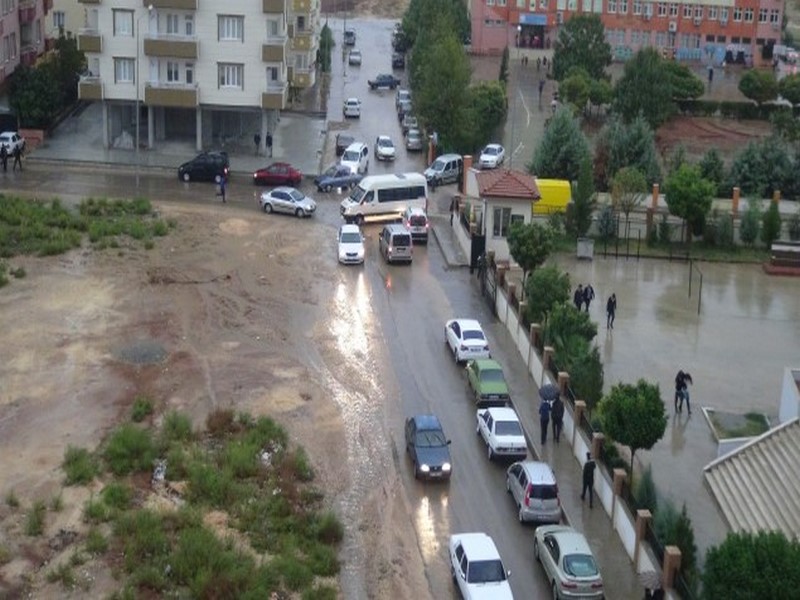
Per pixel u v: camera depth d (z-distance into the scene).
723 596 30.38
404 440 45.81
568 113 81.00
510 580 37.53
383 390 49.97
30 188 73.88
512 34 129.00
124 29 79.81
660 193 79.06
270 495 40.88
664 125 103.38
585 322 51.06
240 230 68.62
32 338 52.56
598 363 47.31
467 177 77.62
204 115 84.06
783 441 43.91
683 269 67.81
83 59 92.06
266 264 63.44
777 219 71.00
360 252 64.00
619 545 39.38
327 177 77.75
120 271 61.12
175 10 79.56
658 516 37.62
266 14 79.81
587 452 43.38
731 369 54.16
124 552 36.97
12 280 59.16
